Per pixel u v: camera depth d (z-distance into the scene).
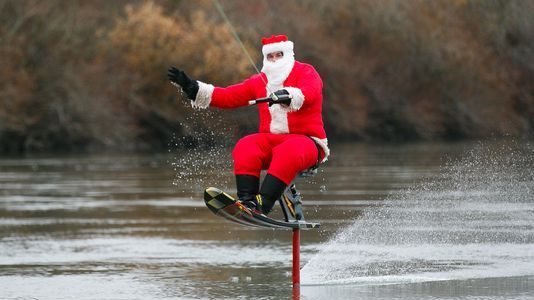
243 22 158.75
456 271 31.38
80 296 27.12
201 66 146.50
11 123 138.12
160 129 155.12
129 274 31.23
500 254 35.34
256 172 25.50
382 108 188.25
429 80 191.88
